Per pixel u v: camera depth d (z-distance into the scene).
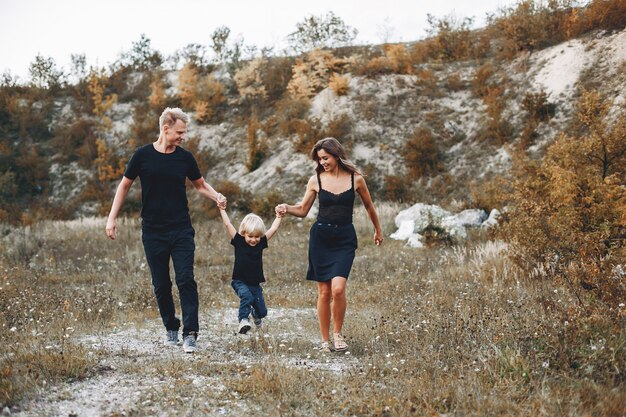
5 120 35.31
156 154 5.58
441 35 32.28
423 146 25.30
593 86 23.62
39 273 12.09
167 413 3.71
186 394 4.06
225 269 13.26
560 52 26.31
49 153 33.38
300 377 4.40
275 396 4.00
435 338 5.45
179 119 5.58
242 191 26.67
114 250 16.34
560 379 4.12
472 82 28.62
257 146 29.14
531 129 23.12
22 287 9.77
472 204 19.22
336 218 5.75
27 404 3.79
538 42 27.70
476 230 17.08
